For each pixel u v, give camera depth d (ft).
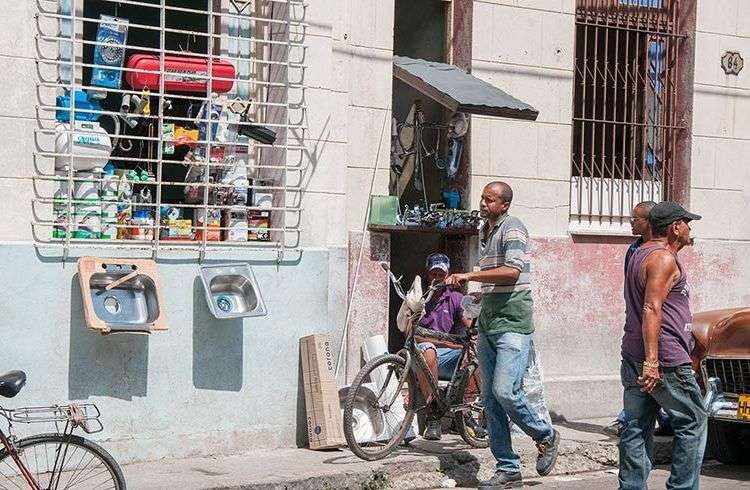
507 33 36.17
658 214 24.35
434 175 36.65
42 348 26.27
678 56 39.60
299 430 30.09
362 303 33.35
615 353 38.06
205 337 28.55
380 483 27.96
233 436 28.99
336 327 32.07
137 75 28.02
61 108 26.53
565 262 37.06
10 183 26.00
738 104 40.45
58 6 27.04
